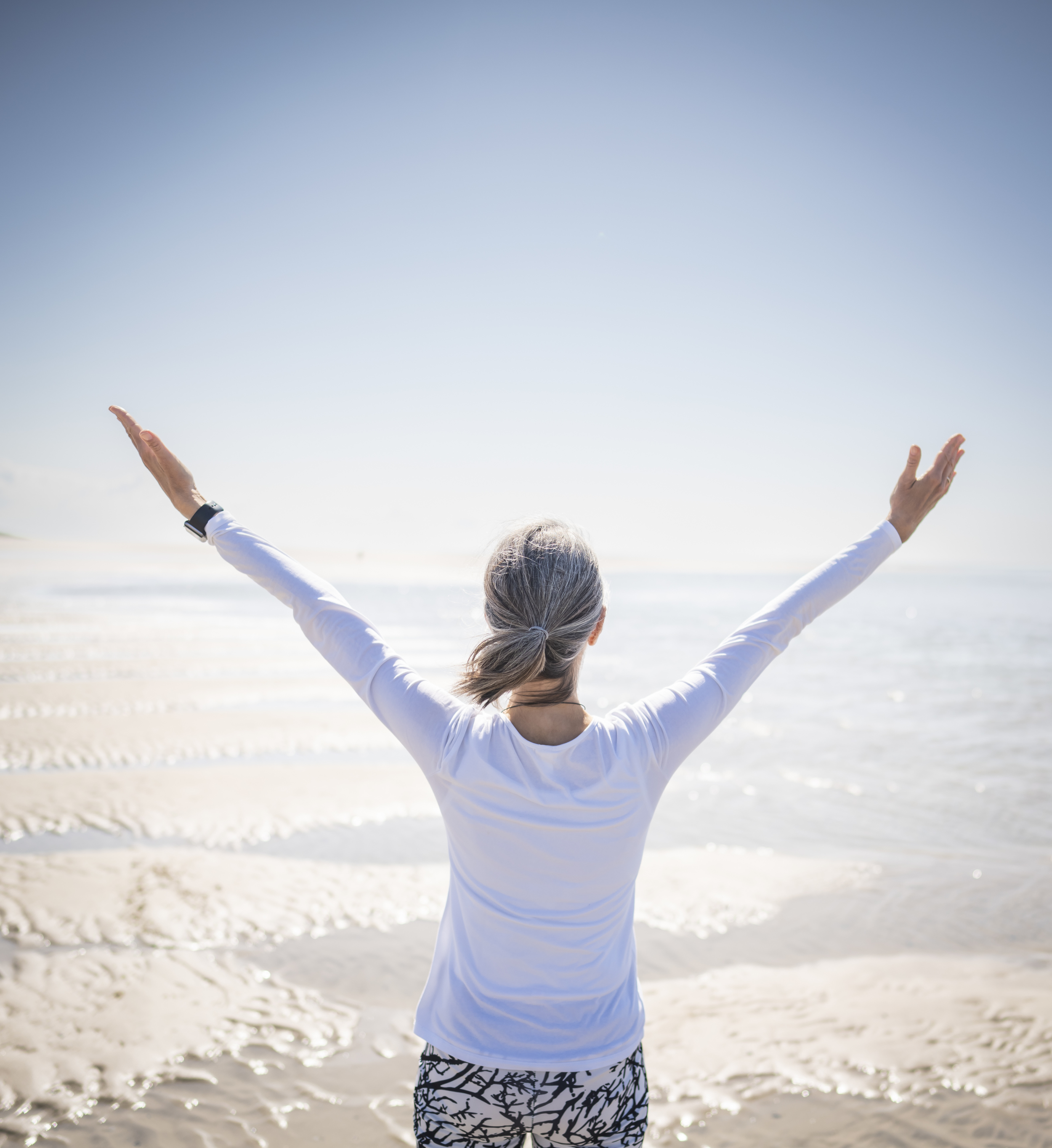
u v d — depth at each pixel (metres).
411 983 3.90
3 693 10.73
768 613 1.45
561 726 1.27
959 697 12.59
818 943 4.47
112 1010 3.60
